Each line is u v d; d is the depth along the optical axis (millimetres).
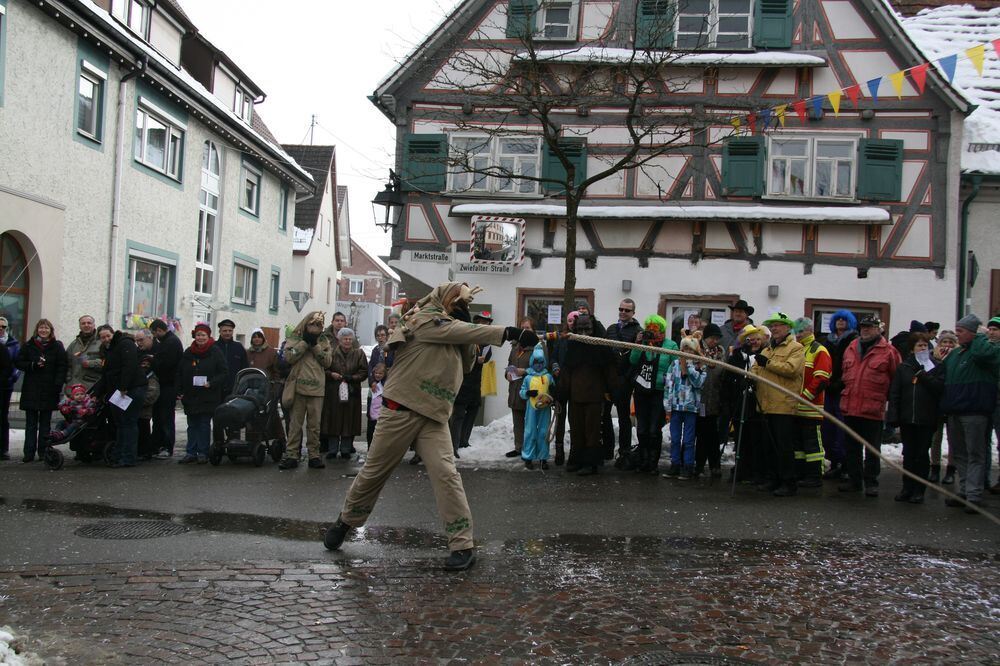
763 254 16812
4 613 4707
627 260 17047
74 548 6168
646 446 10516
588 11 17031
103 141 17922
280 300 29922
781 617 4895
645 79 13086
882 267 16594
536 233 17234
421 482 9414
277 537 6621
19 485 8906
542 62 15430
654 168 16984
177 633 4422
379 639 4371
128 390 10227
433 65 17422
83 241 17375
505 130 14586
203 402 10820
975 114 18391
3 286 15586
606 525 7348
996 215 17656
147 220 19859
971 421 8562
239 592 5125
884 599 5309
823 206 16703
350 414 11094
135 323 18938
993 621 4922
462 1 17078
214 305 23797
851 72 16766
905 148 16688
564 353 10453
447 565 5707
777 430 9133
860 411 9273
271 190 28578
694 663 4152
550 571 5742
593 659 4180
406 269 17438
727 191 16812
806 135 16766
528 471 10422
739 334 10086
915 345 9156
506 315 17219
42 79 15906
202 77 23859
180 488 8867
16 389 16375
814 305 16719
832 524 7660
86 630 4453
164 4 21234
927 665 4223
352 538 6629
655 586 5441
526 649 4285
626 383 10688
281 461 10531
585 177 17109
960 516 8234
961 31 20078
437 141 17328
